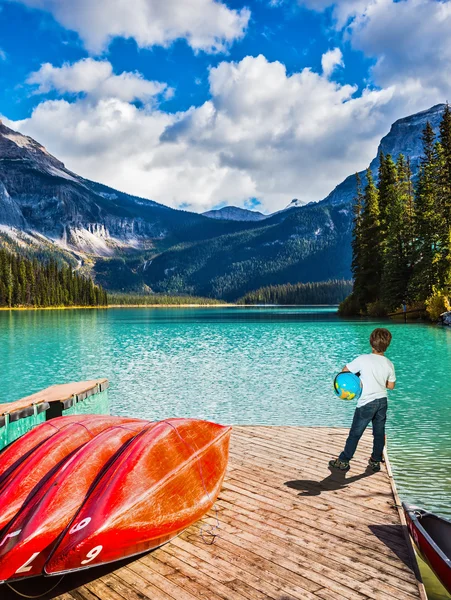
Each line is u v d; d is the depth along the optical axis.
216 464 5.70
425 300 49.66
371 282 64.12
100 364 23.67
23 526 3.91
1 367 22.88
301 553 4.38
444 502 6.96
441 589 4.82
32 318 85.44
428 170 52.91
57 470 4.58
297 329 46.00
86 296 176.50
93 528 3.89
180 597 3.72
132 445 4.97
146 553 4.43
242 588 3.84
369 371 6.19
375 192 63.44
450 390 15.20
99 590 3.85
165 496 4.55
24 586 3.97
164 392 16.36
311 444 7.92
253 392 16.14
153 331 49.78
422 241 52.78
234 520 5.08
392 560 4.25
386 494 5.73
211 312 133.50
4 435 6.77
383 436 6.33
